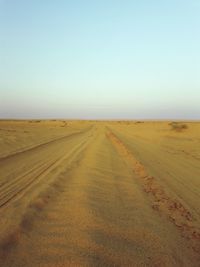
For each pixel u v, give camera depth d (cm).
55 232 655
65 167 1548
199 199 1142
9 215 729
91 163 1717
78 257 534
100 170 1530
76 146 2731
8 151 2159
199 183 1444
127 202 1000
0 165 1562
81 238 625
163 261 584
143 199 1073
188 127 7000
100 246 597
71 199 938
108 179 1343
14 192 999
